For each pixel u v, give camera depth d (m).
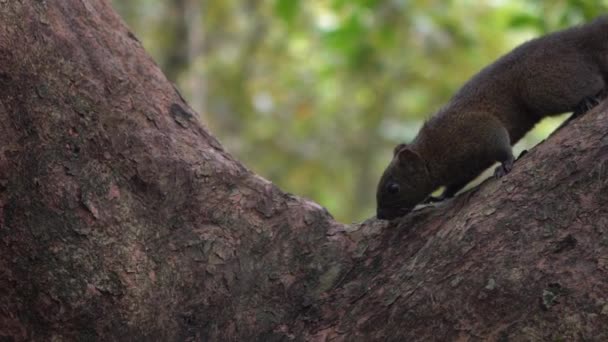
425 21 24.78
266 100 31.64
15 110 9.61
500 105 11.56
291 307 9.68
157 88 11.12
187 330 9.70
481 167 11.77
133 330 9.57
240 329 9.62
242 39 31.84
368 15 23.98
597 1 17.94
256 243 10.27
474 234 8.60
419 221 9.77
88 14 10.81
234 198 10.59
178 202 10.36
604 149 8.41
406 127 29.42
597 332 7.55
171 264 9.92
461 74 26.55
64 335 9.49
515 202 8.62
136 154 10.28
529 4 21.31
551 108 11.15
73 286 9.47
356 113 31.20
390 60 26.47
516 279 8.05
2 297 9.55
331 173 31.16
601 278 7.71
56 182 9.66
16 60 9.66
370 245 9.93
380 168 31.38
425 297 8.48
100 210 9.80
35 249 9.47
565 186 8.40
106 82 10.48
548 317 7.75
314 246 10.20
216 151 11.14
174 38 28.91
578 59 10.98
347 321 9.02
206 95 30.12
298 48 31.75
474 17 26.52
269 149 31.30
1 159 9.48
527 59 11.36
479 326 8.05
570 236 8.09
